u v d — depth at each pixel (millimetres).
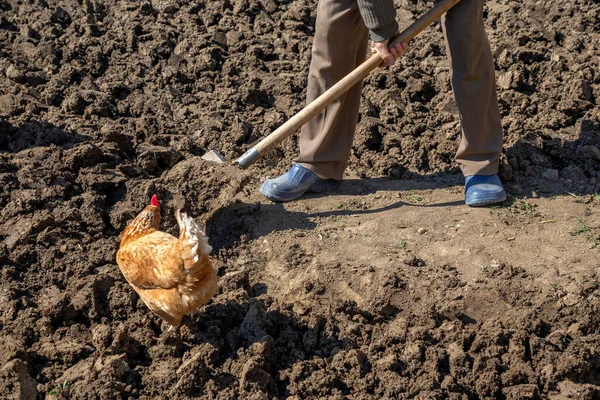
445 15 5199
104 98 6707
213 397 4227
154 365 4395
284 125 5469
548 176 5918
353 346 4625
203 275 4117
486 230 5320
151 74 7203
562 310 4711
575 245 5148
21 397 4121
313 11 8102
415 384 4348
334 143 5684
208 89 7082
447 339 4625
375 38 4953
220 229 5504
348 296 4875
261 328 4590
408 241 5277
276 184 5703
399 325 4691
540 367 4469
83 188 5672
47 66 7145
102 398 4137
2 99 6547
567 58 7230
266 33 7867
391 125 6664
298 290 4902
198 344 4520
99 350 4465
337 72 5402
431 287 4836
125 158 6121
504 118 6574
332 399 4270
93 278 4848
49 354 4418
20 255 4992
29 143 6082
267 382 4305
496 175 5621
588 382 4457
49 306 4668
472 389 4402
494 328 4605
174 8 8102
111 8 8117
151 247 4297
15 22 7809
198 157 5887
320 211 5648
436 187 5941
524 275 4898
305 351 4602
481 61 5246
